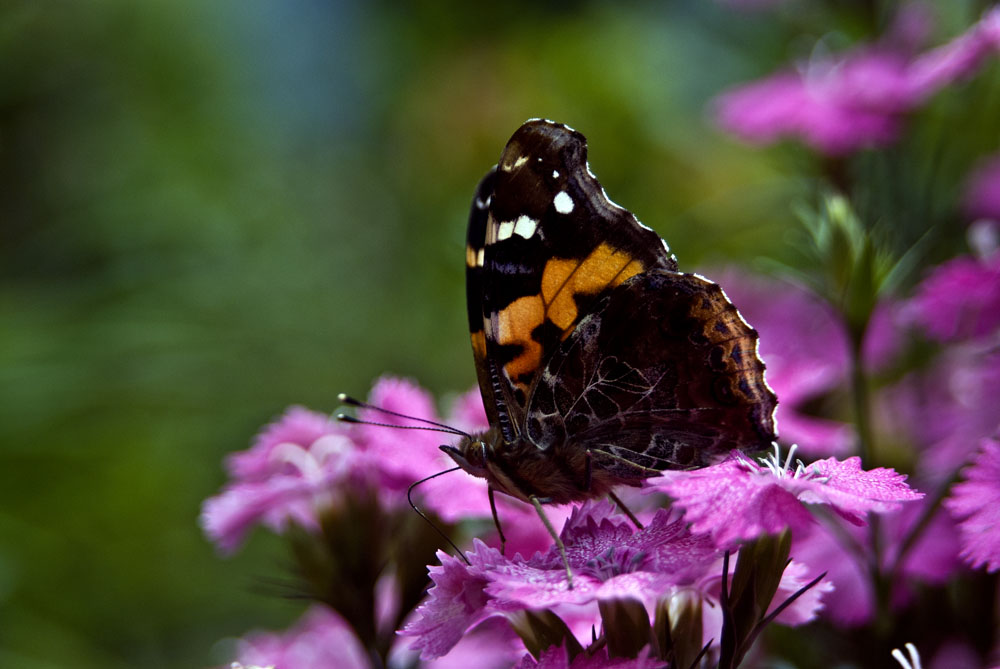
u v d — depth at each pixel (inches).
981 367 17.8
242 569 28.3
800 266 21.2
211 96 37.5
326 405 32.4
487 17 38.4
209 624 27.6
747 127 19.6
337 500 17.1
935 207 19.5
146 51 36.0
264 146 38.7
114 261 31.4
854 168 19.6
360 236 37.3
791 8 22.6
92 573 26.2
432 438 17.3
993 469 15.9
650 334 16.3
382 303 35.7
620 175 30.9
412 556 17.0
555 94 33.2
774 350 19.0
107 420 26.8
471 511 16.7
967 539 15.8
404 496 17.1
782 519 15.4
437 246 34.9
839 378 18.8
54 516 25.7
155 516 27.1
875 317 18.5
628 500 17.4
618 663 15.3
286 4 43.3
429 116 36.4
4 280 30.1
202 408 28.9
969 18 19.6
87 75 34.1
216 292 32.3
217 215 34.5
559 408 16.5
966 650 17.2
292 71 42.6
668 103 31.5
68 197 32.1
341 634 18.1
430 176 36.0
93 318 28.1
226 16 40.6
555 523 16.8
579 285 16.4
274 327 33.2
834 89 19.4
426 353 34.4
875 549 17.0
